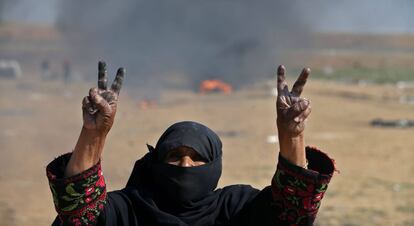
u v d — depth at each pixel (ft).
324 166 17.83
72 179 17.06
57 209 17.53
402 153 150.51
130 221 18.30
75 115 211.41
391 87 348.79
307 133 179.73
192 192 18.22
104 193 17.75
